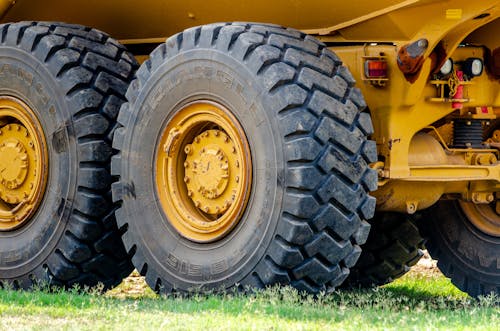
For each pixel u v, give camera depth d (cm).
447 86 1424
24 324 1162
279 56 1308
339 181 1284
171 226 1373
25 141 1524
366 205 1304
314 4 1407
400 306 1430
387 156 1402
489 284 1582
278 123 1282
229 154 1339
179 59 1373
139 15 1551
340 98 1305
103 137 1473
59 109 1480
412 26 1359
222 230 1335
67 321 1178
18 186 1520
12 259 1518
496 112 1513
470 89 1462
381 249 1644
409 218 1631
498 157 1508
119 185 1428
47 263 1493
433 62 1381
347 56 1402
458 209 1595
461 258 1599
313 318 1192
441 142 1481
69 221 1473
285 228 1277
